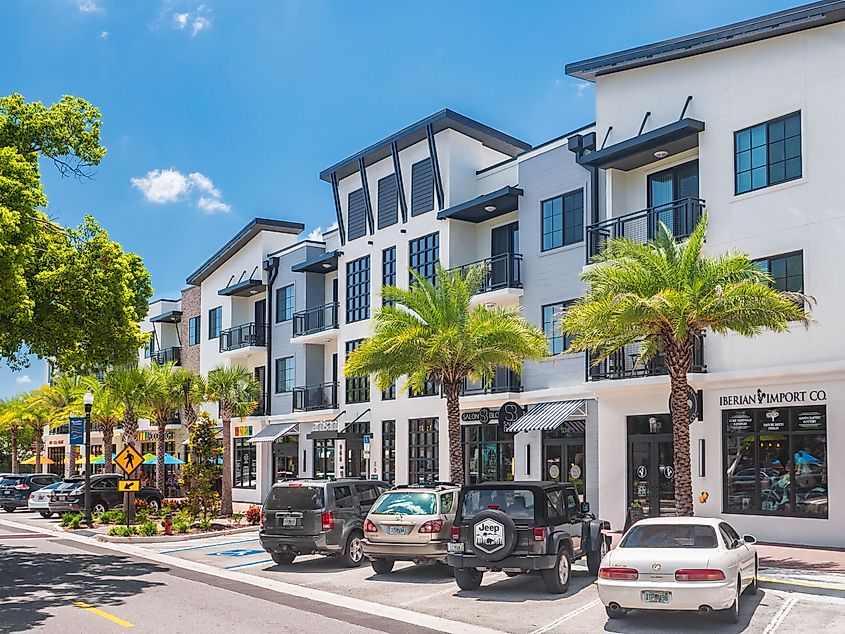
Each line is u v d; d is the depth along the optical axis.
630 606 11.98
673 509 23.09
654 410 23.70
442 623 12.56
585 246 27.06
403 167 35.00
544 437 28.45
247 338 46.03
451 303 23.92
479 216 32.06
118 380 42.00
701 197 22.97
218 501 29.02
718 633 11.62
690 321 17.66
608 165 25.42
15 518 37.50
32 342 18.89
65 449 69.88
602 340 18.61
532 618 12.86
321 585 16.30
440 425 32.44
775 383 20.92
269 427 44.00
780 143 21.42
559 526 15.20
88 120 19.78
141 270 21.03
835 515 19.55
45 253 18.55
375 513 17.19
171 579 17.22
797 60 21.12
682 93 23.69
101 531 27.84
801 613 12.76
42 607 13.80
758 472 21.27
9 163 16.67
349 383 37.94
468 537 14.97
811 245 20.45
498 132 33.59
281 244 45.88
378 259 36.22
